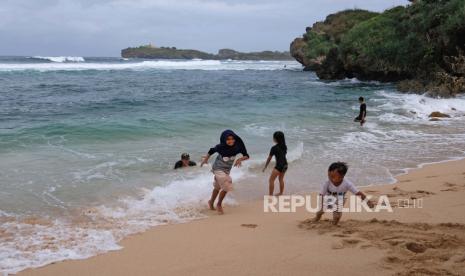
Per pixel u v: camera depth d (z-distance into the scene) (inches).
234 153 310.7
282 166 352.8
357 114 841.5
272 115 800.3
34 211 295.1
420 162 468.1
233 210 316.2
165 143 536.7
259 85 1610.5
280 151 354.0
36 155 448.1
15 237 246.4
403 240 221.1
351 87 1552.7
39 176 375.6
